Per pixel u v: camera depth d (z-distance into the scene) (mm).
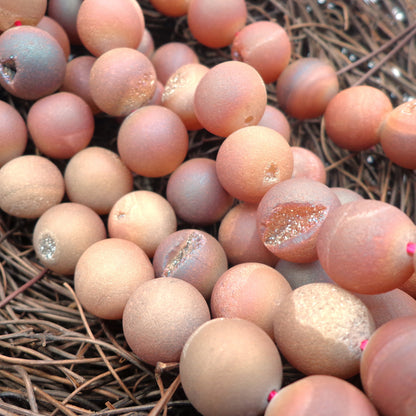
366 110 100
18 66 94
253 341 69
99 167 98
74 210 93
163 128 94
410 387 63
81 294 82
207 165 97
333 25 122
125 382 83
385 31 116
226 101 89
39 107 98
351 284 72
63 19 109
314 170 99
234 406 66
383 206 72
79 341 81
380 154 109
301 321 71
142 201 94
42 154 106
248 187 86
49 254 90
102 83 96
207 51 123
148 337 74
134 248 87
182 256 87
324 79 105
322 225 76
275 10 123
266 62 104
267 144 86
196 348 69
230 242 91
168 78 113
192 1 109
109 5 98
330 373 70
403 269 70
